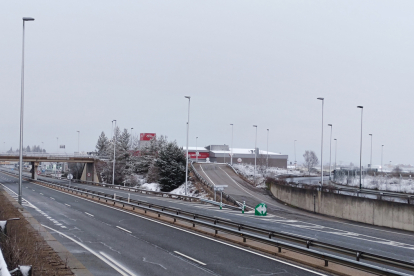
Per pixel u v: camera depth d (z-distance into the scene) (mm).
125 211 36844
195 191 65438
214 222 26203
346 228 32562
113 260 17156
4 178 99500
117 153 100938
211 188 60500
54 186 68875
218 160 129750
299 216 40250
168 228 26875
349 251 16688
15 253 13039
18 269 10367
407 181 64188
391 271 13648
